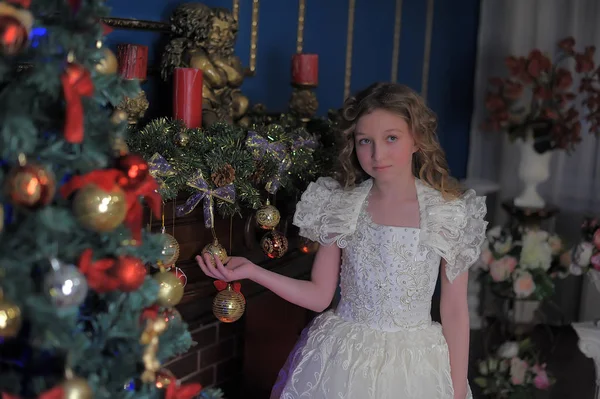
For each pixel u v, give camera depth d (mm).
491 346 3430
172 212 1642
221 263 1600
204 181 1602
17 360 1015
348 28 3004
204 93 2008
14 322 898
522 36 3523
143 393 1103
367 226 1690
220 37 2010
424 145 1674
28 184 891
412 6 3371
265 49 2564
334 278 1771
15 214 959
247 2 2445
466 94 3760
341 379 1607
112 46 1896
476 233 1684
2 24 858
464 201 1710
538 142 3244
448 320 1718
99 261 1015
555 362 3350
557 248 3209
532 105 3248
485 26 3617
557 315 3807
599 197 3533
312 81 2277
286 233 2082
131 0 1993
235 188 1664
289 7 2656
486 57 3633
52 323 919
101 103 1071
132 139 1613
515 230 3324
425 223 1659
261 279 1665
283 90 2693
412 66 3443
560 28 3482
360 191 1756
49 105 982
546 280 3209
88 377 1007
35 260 935
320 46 2854
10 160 927
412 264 1647
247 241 1919
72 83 924
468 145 3814
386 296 1651
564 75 3078
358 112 1656
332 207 1742
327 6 2859
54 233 935
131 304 1089
